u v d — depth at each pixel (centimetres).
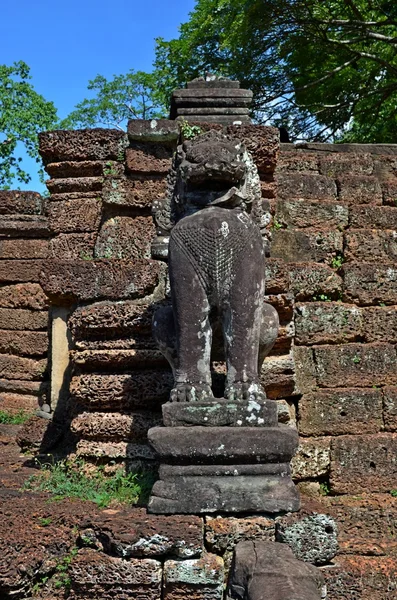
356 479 486
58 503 352
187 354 350
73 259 505
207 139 369
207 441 323
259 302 354
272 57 1504
